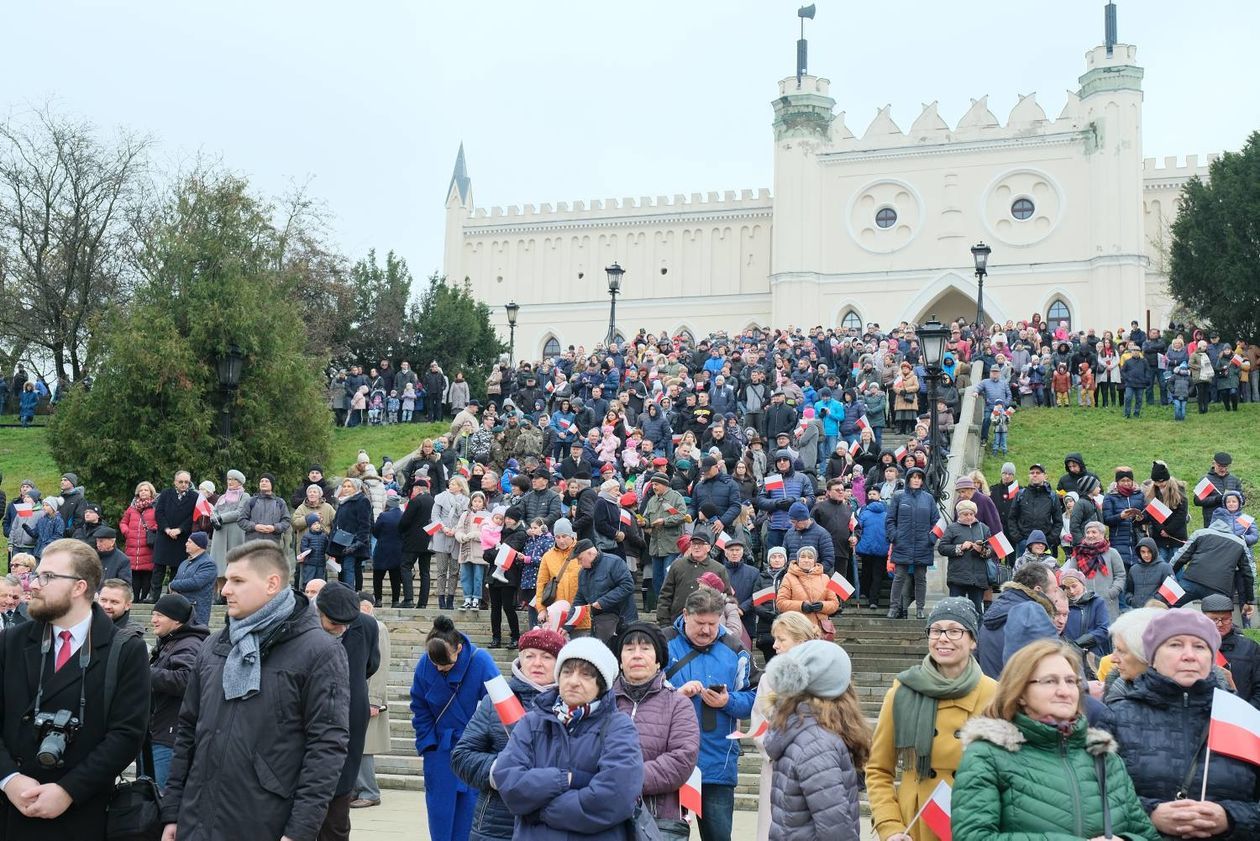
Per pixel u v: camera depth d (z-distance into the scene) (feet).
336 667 21.89
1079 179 183.83
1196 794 20.16
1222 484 59.88
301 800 20.98
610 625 43.96
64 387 136.26
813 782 20.54
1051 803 17.97
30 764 21.33
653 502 58.23
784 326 190.19
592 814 19.66
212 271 97.76
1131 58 182.09
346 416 125.39
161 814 21.89
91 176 140.36
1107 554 47.19
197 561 46.62
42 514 66.64
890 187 191.62
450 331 172.86
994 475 88.12
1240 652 28.68
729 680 28.14
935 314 193.47
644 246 208.85
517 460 80.69
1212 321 126.62
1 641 22.11
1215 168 130.00
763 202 203.62
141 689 22.17
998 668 29.35
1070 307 182.19
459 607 63.16
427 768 28.86
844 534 59.00
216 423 92.99
